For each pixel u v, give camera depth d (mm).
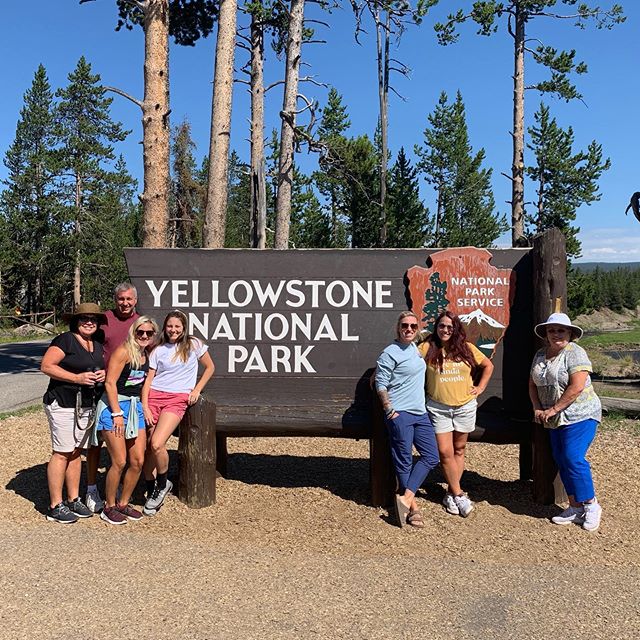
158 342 5332
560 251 5547
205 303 5836
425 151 51000
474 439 5613
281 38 18516
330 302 5812
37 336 41062
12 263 49625
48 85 52125
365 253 5820
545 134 37344
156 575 4059
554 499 5609
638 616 3645
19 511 5285
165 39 10766
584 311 33438
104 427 4949
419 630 3445
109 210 52531
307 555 4477
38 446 7578
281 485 6133
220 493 5812
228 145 12016
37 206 50625
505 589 3977
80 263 48656
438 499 5738
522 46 22938
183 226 32438
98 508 5352
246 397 5809
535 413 5270
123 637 3305
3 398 12148
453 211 50281
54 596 3727
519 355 5727
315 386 5785
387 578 4105
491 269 5738
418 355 5176
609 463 6980
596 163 37031
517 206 22859
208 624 3457
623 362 17078
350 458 7324
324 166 19016
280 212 16000
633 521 5250
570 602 3809
